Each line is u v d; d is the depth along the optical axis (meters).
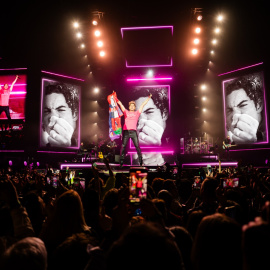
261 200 4.86
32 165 19.67
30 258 1.59
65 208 2.68
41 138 22.45
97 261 1.97
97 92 24.00
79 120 24.52
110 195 3.43
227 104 24.22
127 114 13.76
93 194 3.22
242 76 23.34
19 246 1.64
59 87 23.77
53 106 23.33
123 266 1.13
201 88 24.30
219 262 1.42
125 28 20.55
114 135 15.29
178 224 3.62
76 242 2.16
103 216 3.28
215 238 1.46
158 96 22.98
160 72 23.08
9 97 23.12
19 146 22.09
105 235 2.18
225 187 4.88
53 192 5.15
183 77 23.58
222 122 24.89
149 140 22.41
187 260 2.31
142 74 23.11
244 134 22.94
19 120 22.77
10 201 3.17
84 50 22.20
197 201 4.96
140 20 20.42
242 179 6.04
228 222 1.50
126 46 21.70
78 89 24.66
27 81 23.00
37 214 3.62
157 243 1.16
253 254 1.16
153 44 21.50
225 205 3.46
